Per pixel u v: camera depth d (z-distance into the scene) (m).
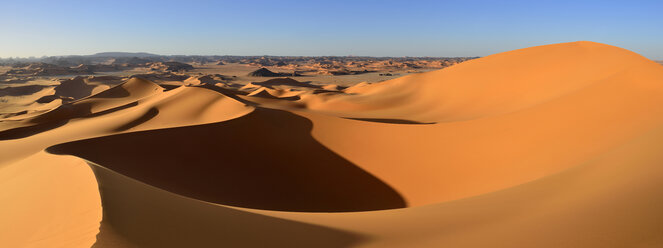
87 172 8.98
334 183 18.88
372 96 52.84
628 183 7.80
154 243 5.54
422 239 6.71
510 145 17.50
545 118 18.34
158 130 21.75
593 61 33.84
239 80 146.88
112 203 6.61
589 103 18.52
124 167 18.41
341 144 21.64
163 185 17.34
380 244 6.57
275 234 7.01
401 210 10.23
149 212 6.71
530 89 36.09
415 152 19.52
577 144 15.62
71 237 5.62
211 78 134.75
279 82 112.25
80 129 30.39
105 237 5.24
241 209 9.63
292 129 23.77
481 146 18.23
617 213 6.27
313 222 8.48
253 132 23.30
